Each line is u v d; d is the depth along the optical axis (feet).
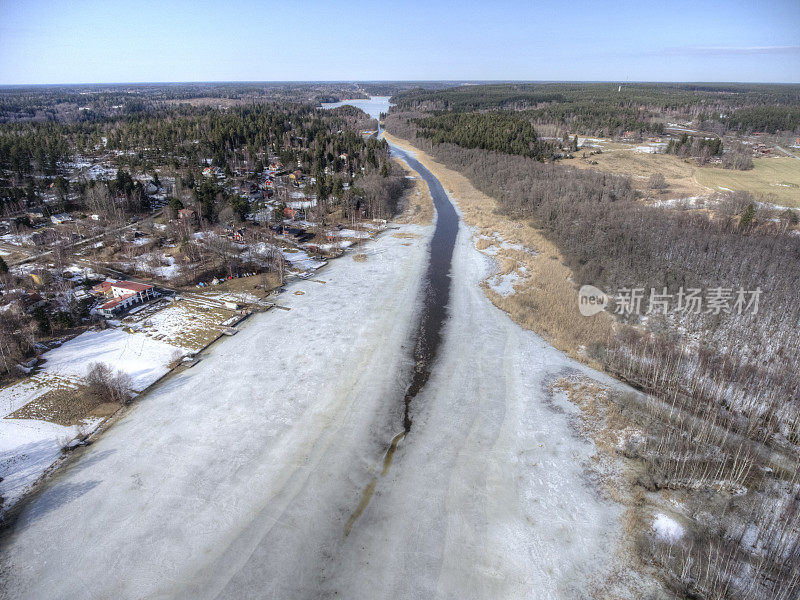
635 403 176.76
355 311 246.88
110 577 112.78
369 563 118.73
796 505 134.21
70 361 196.65
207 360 200.75
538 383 190.80
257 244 324.80
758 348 204.23
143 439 156.04
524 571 117.19
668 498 137.28
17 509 129.90
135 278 274.98
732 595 109.29
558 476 145.69
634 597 110.83
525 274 298.76
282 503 134.41
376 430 163.84
